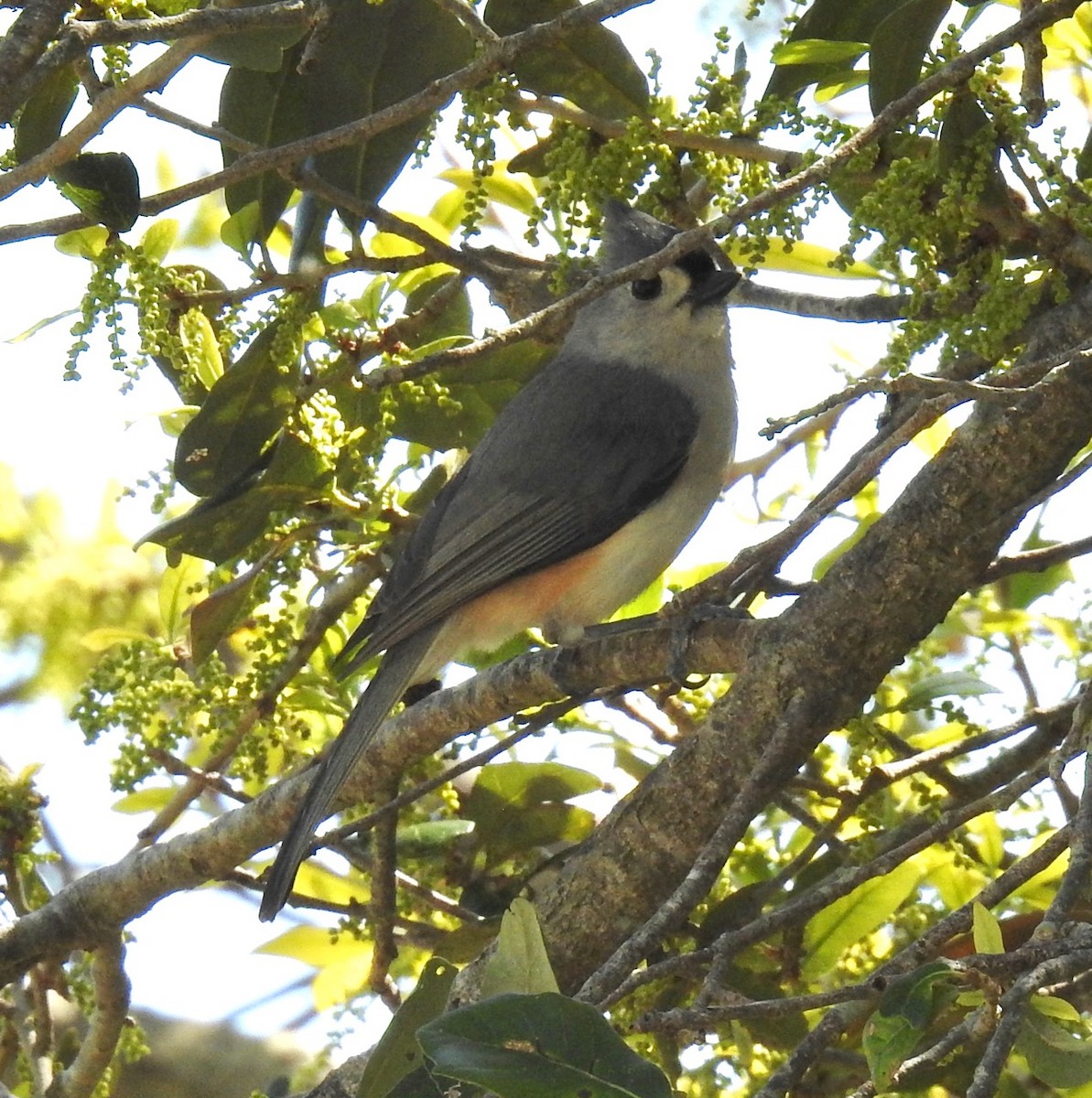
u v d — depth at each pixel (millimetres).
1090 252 7145
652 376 9930
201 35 6449
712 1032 7914
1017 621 9430
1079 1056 4984
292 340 8086
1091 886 6773
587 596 9562
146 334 7148
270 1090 9562
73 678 12086
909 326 7062
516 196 10172
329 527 8766
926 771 8414
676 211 8391
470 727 8617
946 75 6445
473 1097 5320
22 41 6160
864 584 6840
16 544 12352
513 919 5527
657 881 7188
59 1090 9016
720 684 9539
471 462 9648
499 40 6758
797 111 7438
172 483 8383
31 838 9312
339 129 6812
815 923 8148
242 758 9023
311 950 10227
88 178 6781
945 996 5188
